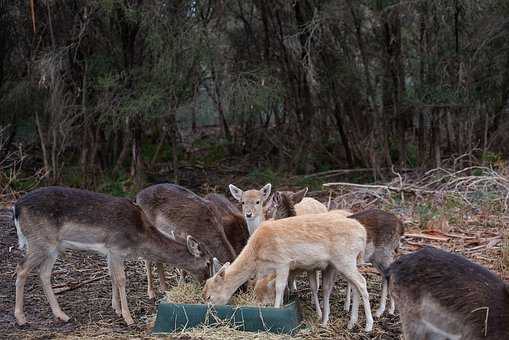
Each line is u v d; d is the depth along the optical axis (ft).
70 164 60.85
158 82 55.88
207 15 58.13
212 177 63.16
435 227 43.24
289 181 60.34
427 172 55.01
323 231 27.58
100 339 26.66
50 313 30.71
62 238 29.17
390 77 60.64
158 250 30.19
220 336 26.00
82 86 57.31
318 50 59.41
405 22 59.98
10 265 37.58
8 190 54.75
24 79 57.67
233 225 34.45
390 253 30.19
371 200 51.26
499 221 44.73
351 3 57.72
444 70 59.16
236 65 59.82
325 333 27.35
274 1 59.77
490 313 20.98
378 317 29.68
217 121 73.67
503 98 62.34
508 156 63.31
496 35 58.59
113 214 29.53
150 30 53.93
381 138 61.62
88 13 54.70
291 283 30.63
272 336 26.11
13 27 58.65
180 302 28.60
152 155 65.36
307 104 62.64
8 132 59.72
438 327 21.85
